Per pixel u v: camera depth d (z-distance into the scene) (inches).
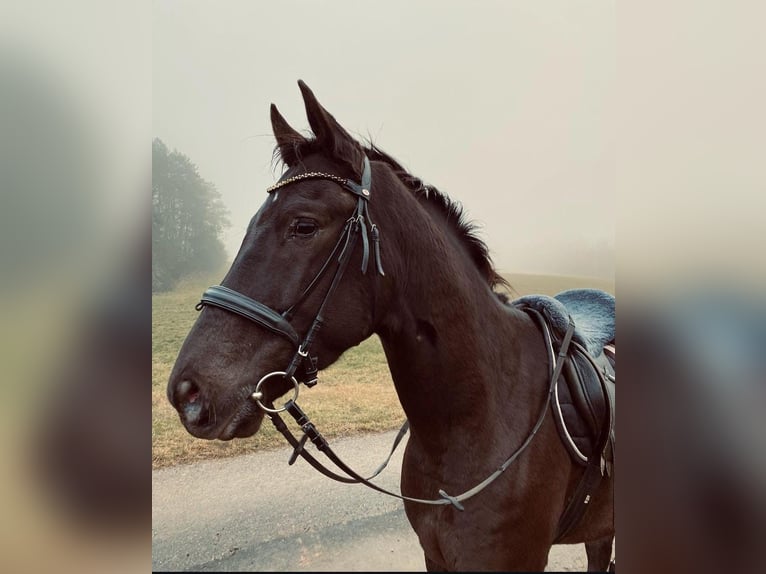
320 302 41.1
